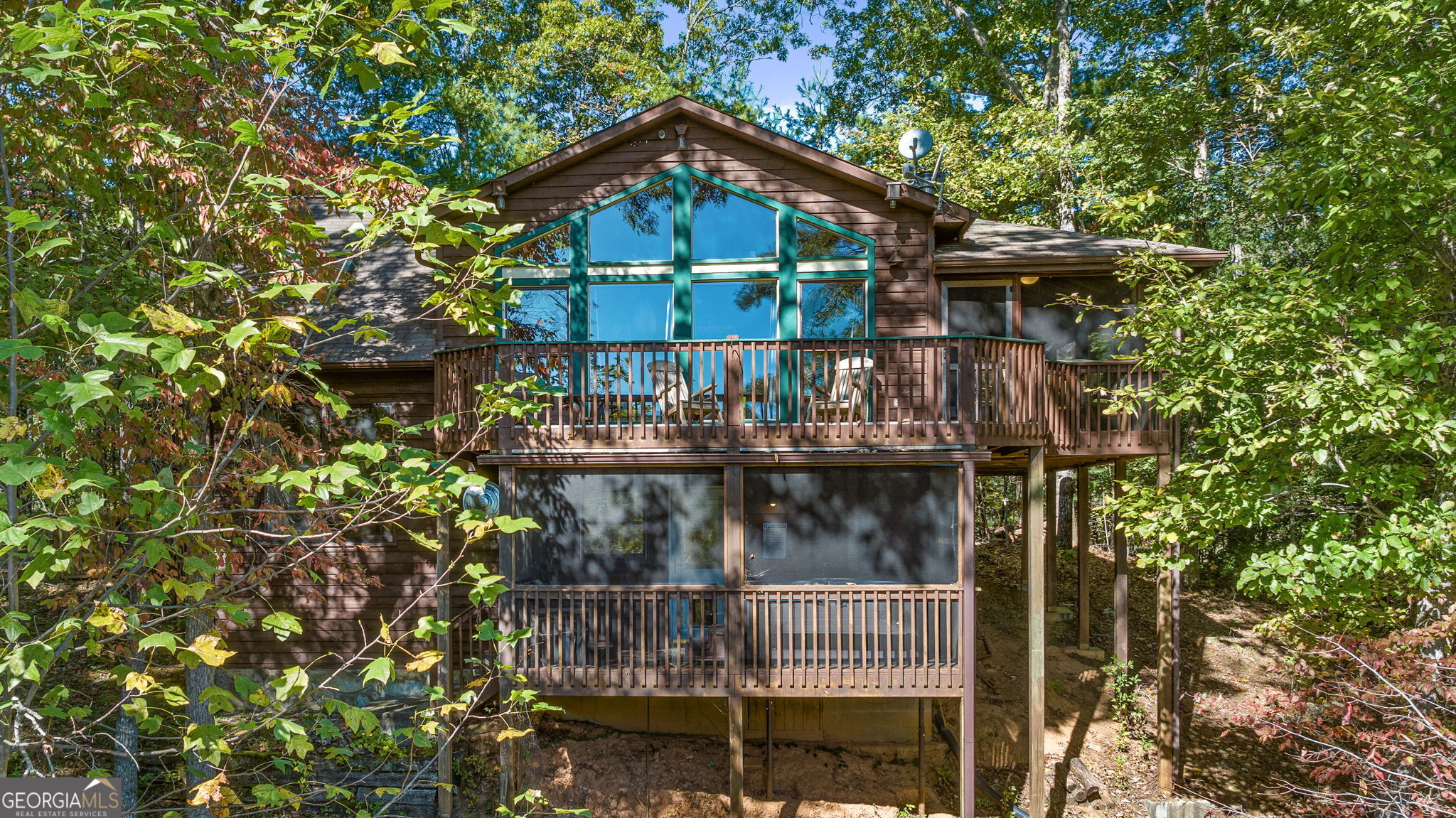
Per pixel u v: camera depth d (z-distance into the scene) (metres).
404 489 4.51
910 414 8.23
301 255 6.93
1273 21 14.58
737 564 8.20
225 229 6.30
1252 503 7.98
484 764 9.60
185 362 3.28
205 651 3.52
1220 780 10.04
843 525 8.55
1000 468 13.40
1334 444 7.89
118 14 3.34
